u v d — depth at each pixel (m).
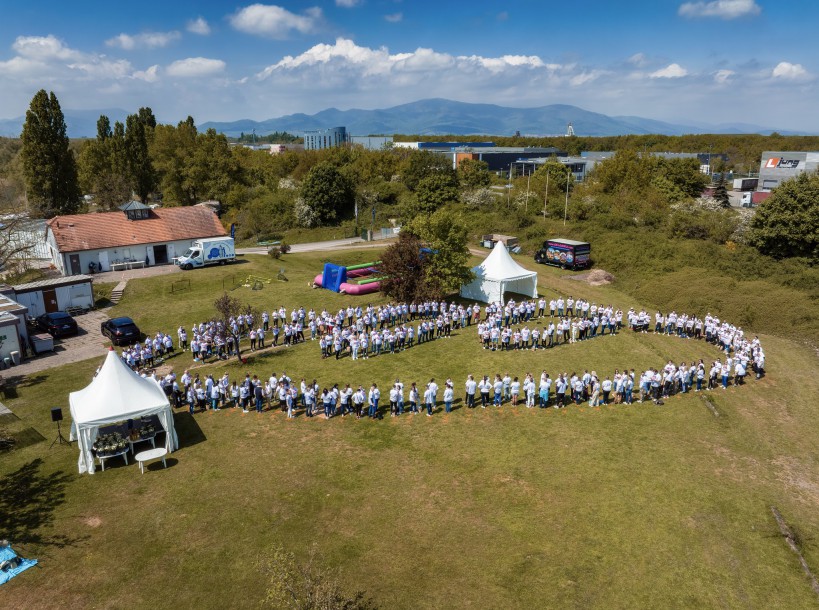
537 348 34.78
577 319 37.25
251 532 17.75
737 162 156.50
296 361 32.91
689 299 44.03
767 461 22.25
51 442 23.73
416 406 26.22
